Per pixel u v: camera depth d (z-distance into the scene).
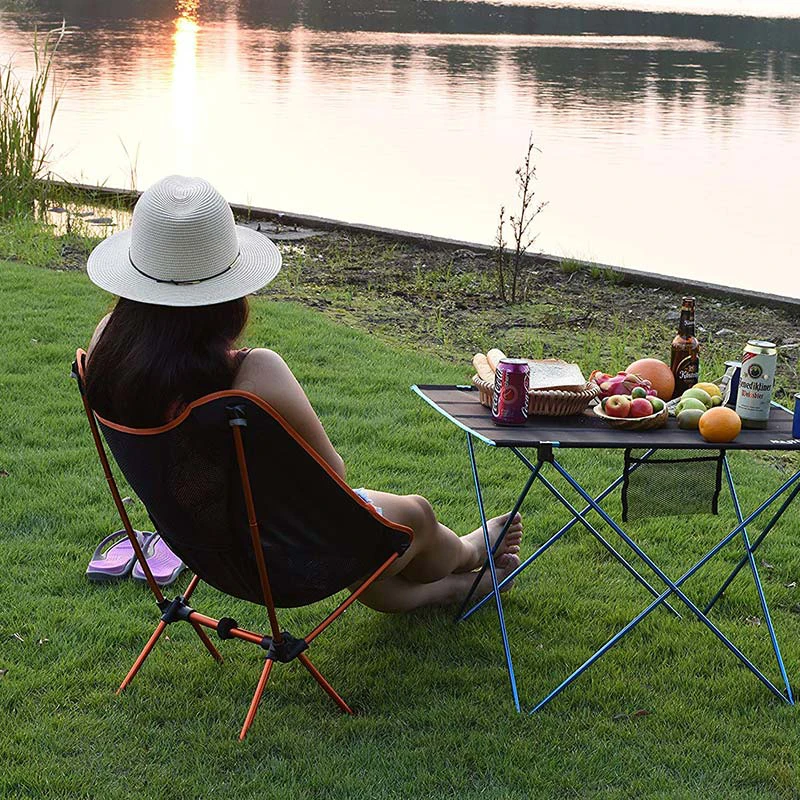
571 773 2.98
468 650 3.57
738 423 3.22
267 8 43.66
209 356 2.77
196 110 17.44
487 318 7.75
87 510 4.41
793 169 14.20
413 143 15.36
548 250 10.12
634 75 23.98
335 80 21.92
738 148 15.54
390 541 3.12
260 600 3.09
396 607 3.65
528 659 3.53
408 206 11.68
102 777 2.89
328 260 9.12
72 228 9.49
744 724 3.25
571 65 25.70
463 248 9.57
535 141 15.73
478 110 18.41
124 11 37.75
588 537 4.45
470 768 3.01
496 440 3.15
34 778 2.86
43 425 5.24
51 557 4.06
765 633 3.76
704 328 7.74
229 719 3.16
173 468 2.78
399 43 30.25
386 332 7.30
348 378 6.16
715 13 47.62
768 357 3.37
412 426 5.52
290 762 2.99
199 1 45.78
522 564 3.91
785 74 25.03
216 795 2.84
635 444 3.19
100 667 3.39
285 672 3.41
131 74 21.25
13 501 4.46
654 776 2.99
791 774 3.01
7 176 10.05
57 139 14.37
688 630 3.75
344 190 12.32
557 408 3.43
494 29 36.28
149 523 4.36
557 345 7.16
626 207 12.00
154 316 2.76
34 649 3.46
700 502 3.58
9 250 8.70
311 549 2.98
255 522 2.81
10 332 6.54
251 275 2.81
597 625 3.78
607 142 15.77
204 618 3.23
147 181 12.35
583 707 3.30
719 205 12.22
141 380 2.73
